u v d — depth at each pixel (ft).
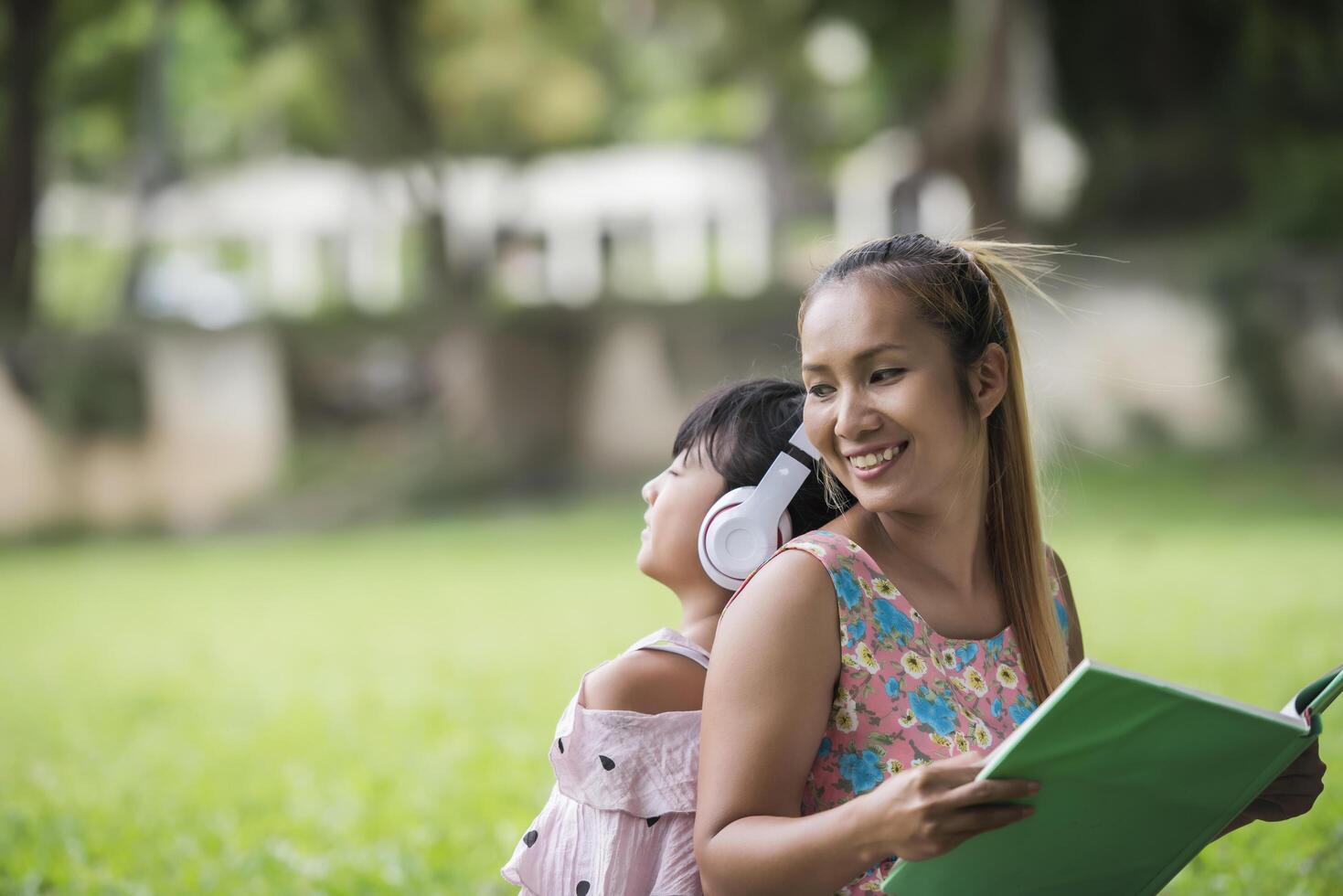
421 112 106.11
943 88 113.91
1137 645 35.12
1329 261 82.48
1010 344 9.04
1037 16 94.38
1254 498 71.92
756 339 100.12
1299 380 82.17
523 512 94.48
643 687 8.96
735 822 7.70
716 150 153.79
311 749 29.27
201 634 49.93
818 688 8.01
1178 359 84.12
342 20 101.19
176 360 100.48
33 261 105.29
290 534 94.12
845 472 8.48
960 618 8.80
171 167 141.59
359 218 149.18
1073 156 107.65
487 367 101.71
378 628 48.93
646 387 101.19
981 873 7.44
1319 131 95.81
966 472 8.65
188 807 24.08
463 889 17.70
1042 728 6.53
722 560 9.02
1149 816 7.38
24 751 30.60
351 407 103.60
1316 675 29.37
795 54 115.44
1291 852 16.49
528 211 127.65
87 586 68.03
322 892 17.87
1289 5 88.99
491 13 104.17
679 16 117.50
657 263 147.02
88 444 98.58
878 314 8.23
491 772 25.05
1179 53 97.04
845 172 147.02
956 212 98.58
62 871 19.06
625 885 8.66
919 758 8.12
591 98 112.98
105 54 115.14
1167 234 98.22
